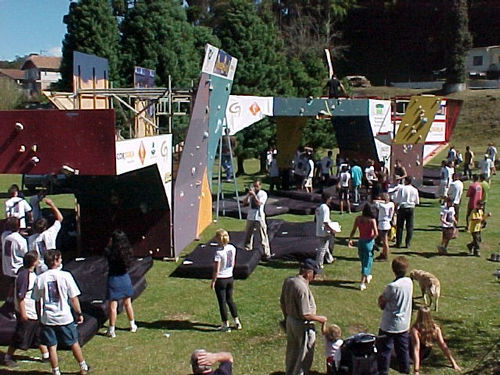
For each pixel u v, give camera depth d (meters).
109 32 32.09
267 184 28.78
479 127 48.25
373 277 12.99
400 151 25.98
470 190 17.22
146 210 14.47
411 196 15.63
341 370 7.59
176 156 15.98
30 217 12.72
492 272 13.63
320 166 26.31
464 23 58.59
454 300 11.64
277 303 11.25
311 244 14.65
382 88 63.38
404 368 8.05
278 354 8.94
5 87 50.81
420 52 76.25
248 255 13.62
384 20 75.75
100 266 12.70
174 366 8.52
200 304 11.21
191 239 16.28
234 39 33.84
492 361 8.63
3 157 10.80
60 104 16.42
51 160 10.70
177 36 32.41
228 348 9.17
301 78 37.16
